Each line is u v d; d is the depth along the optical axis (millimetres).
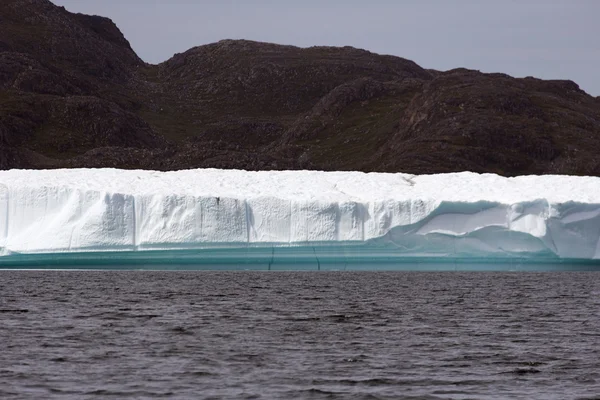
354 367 42094
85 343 48000
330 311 64125
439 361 43750
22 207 88500
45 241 86938
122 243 87125
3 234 88000
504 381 39469
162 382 38562
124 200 87812
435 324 57094
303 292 80000
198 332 52406
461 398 36438
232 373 40469
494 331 53938
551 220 88625
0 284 83938
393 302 71250
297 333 52406
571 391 37750
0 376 39344
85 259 88125
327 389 37625
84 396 36125
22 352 44969
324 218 88562
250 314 61656
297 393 36906
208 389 37375
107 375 39844
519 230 88438
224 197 88125
